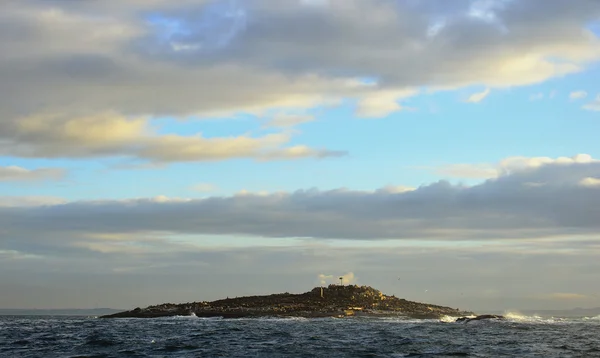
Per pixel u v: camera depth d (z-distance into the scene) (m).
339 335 97.81
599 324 130.25
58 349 74.62
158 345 78.38
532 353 66.50
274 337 93.38
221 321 164.50
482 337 91.19
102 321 178.88
